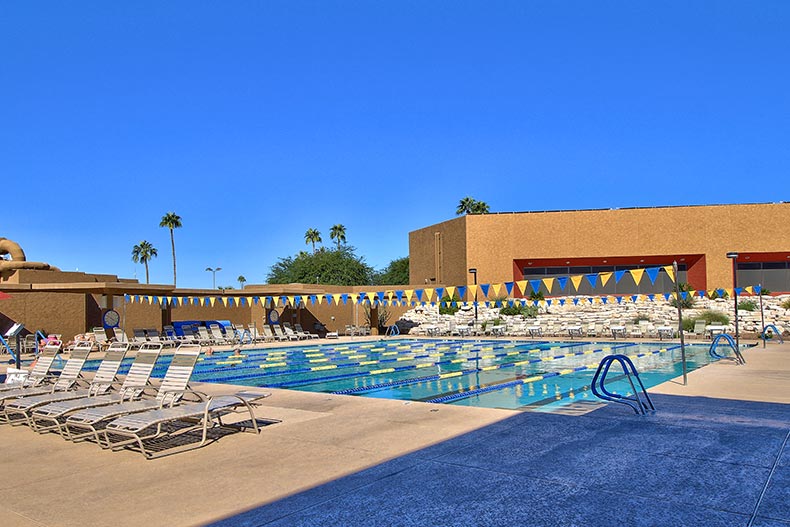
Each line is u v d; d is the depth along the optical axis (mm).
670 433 6312
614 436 6227
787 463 5090
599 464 5195
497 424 6996
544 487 4629
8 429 7711
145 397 9438
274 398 9734
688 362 16547
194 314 31625
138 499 4691
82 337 23797
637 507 4148
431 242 50125
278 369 17781
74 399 8125
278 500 4566
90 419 6617
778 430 6371
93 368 17344
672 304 31641
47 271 27609
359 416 7855
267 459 5809
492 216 44844
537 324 31219
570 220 44000
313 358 21109
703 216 42188
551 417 7348
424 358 20484
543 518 3996
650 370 15164
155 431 7156
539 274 46438
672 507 4129
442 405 8578
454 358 20203
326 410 8453
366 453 5891
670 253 42562
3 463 5918
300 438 6660
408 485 4797
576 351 21828
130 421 6285
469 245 44812
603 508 4145
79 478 5320
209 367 18484
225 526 4070
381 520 4066
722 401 8430
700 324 25938
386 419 7562
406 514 4160
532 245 44281
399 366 17984
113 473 5465
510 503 4301
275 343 28078
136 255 84812
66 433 7070
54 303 25203
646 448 5695
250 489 4871
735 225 41781
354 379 15070
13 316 23891
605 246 43406
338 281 58344
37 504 4613
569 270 46031
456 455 5652
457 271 46188
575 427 6723
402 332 36406
